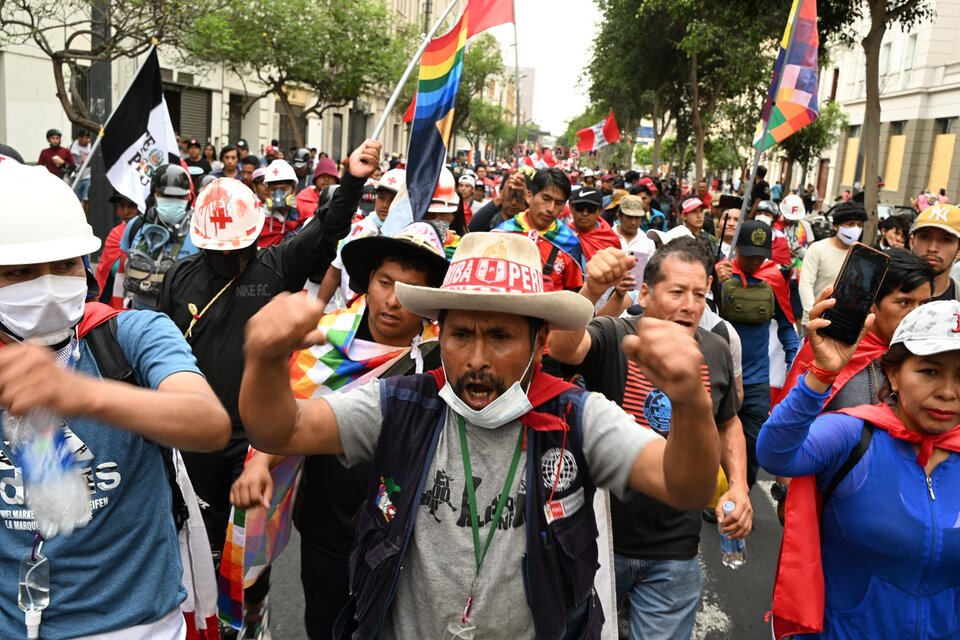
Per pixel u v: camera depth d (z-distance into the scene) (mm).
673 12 22141
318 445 2023
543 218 6469
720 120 36656
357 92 25859
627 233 7621
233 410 4020
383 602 1991
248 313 4129
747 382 6117
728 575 5430
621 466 2000
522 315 1996
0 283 2125
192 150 18078
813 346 2607
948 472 2670
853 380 3422
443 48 5887
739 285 6129
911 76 38219
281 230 9242
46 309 2148
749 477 6125
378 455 2062
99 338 2309
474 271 2047
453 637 1979
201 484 4004
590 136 24328
